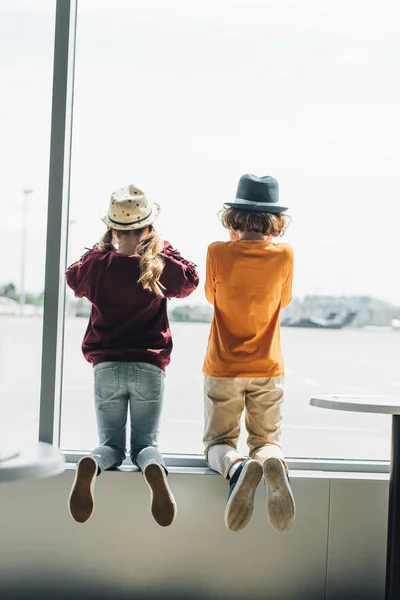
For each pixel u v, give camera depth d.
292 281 2.86
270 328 2.80
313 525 2.79
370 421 3.00
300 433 3.00
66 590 2.77
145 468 2.48
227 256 2.78
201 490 2.77
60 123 2.89
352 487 2.80
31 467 1.59
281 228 2.84
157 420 2.73
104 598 2.77
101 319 2.74
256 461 2.44
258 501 2.78
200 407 2.97
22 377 2.90
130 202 2.74
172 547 2.77
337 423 3.00
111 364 2.70
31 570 2.76
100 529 2.77
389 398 2.51
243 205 2.81
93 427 2.98
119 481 2.77
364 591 2.80
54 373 2.90
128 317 2.73
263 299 2.76
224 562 2.77
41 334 2.90
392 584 2.41
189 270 2.79
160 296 2.70
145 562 2.77
